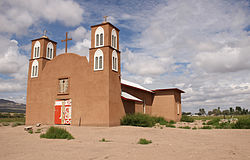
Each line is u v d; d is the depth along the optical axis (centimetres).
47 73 2508
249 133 1490
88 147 941
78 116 2183
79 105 2202
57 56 2469
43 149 891
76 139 1251
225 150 858
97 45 2253
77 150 862
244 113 10350
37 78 2578
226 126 2100
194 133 1575
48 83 2469
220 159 689
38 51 2684
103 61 2159
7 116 6769
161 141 1175
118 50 2342
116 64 2280
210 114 11906
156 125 2409
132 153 797
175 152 819
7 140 1221
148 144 1048
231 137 1324
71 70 2333
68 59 2380
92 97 2141
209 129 1906
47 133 1355
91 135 1464
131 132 1627
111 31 2281
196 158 707
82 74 2252
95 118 2084
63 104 2312
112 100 2122
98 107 2091
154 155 759
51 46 2770
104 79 2114
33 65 2655
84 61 2270
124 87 2608
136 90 2892
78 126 2130
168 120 3222
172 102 3241
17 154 792
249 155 754
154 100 3391
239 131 1617
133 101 2622
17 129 2016
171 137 1359
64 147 941
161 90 3322
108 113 2030
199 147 944
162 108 3300
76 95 2241
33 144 1041
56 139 1245
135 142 1139
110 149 886
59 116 2308
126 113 2406
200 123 2898
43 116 2420
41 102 2473
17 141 1166
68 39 2466
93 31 2305
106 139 1262
